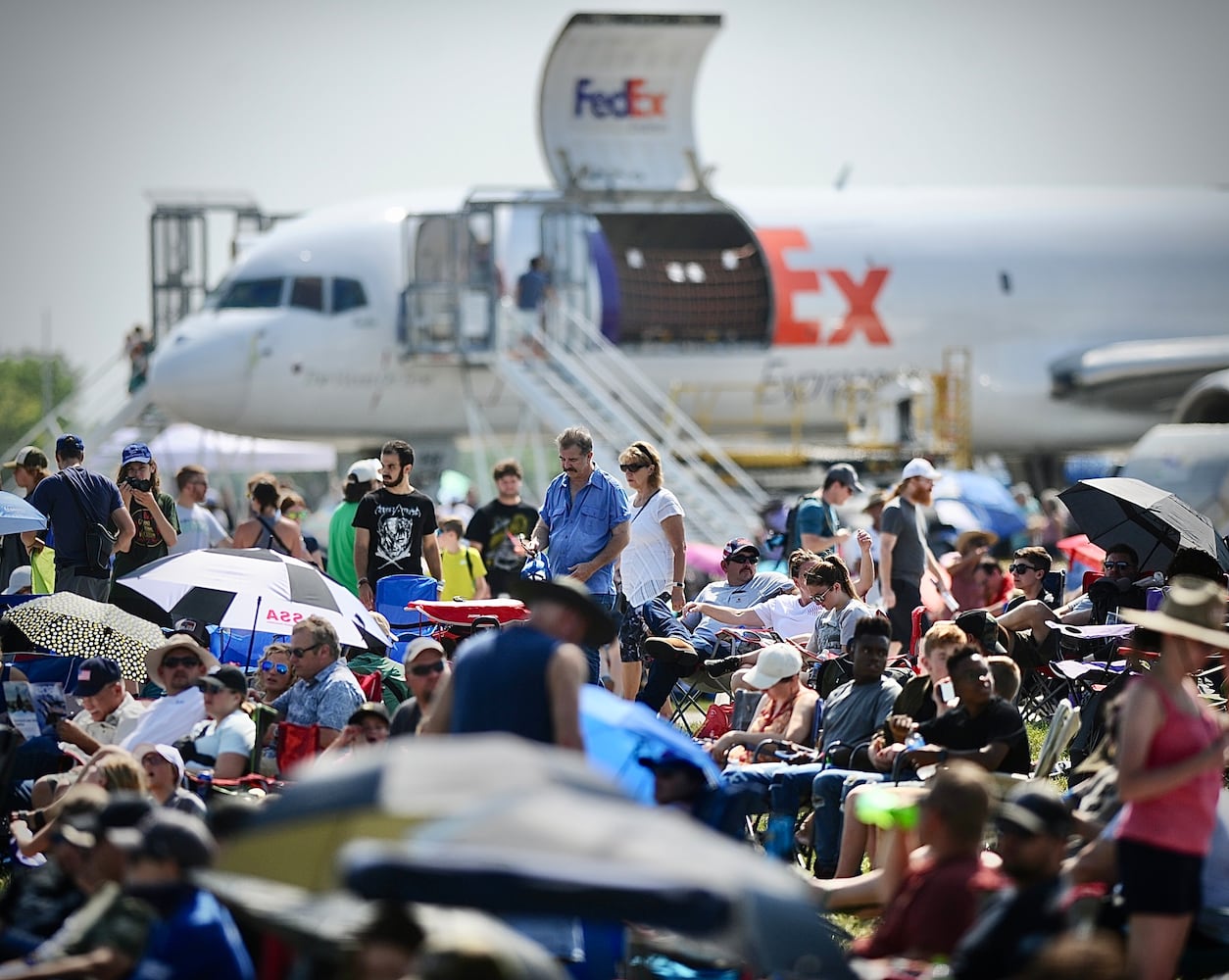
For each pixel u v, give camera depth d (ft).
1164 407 419.95
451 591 195.52
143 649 134.00
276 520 192.54
